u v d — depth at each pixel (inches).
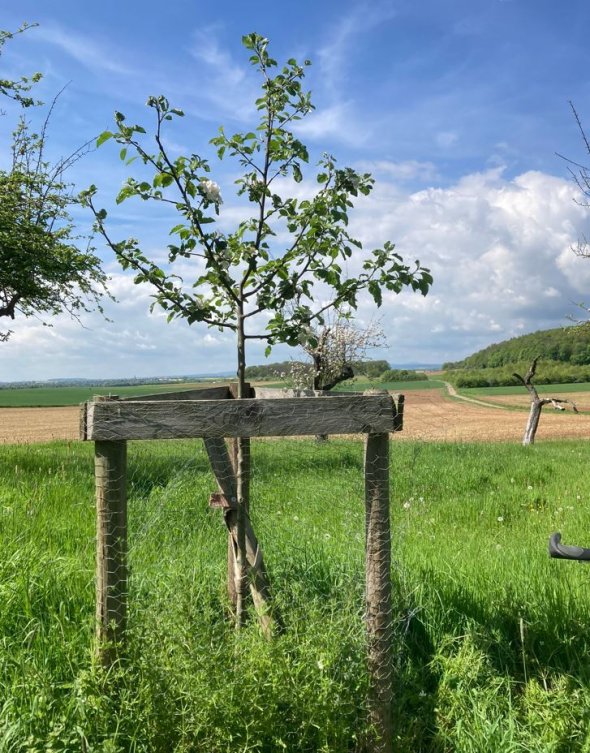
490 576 187.8
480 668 137.6
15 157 543.5
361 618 128.4
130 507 241.3
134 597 132.7
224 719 106.7
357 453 313.6
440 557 216.7
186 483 275.4
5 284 536.7
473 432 1380.4
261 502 259.4
